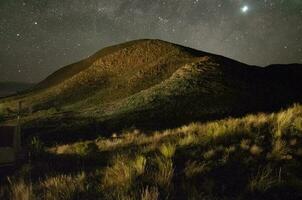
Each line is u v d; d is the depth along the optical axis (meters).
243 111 41.12
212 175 5.72
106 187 5.62
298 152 6.50
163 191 5.12
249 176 5.52
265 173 5.45
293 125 8.70
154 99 50.31
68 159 10.72
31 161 10.84
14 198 5.79
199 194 4.85
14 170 9.42
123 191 5.13
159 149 8.40
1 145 9.37
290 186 4.97
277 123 9.16
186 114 41.41
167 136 12.00
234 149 7.04
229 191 4.99
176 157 7.29
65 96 85.62
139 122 40.00
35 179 8.25
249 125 9.65
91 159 10.12
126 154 9.02
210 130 9.42
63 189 5.78
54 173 8.57
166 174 5.62
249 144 7.61
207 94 48.47
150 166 6.68
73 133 37.75
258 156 6.54
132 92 71.31
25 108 80.25
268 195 4.76
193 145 8.35
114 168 6.65
